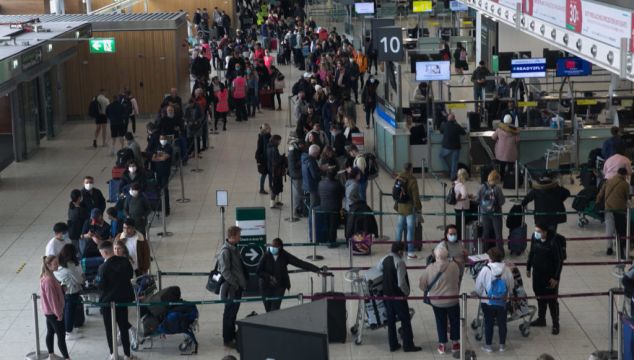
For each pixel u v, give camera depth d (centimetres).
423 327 1531
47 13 4150
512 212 1828
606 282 1703
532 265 1483
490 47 3784
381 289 1470
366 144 2867
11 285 1753
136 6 4784
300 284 1716
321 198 1916
